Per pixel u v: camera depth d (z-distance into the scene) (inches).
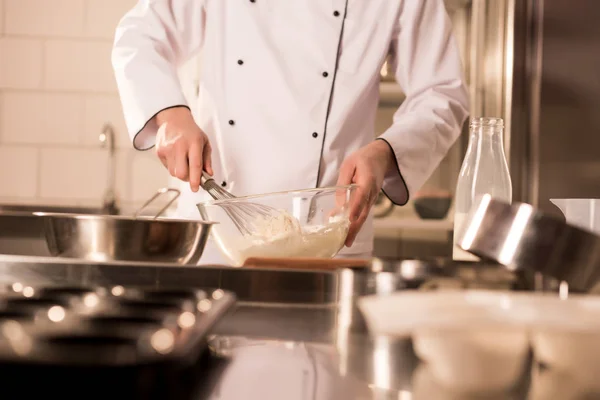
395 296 13.7
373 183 46.5
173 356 10.2
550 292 24.0
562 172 84.1
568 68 84.0
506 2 85.7
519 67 84.4
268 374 13.7
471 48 91.4
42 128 100.7
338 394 12.3
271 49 58.4
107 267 24.2
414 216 97.8
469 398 12.3
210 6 60.2
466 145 93.0
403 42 60.2
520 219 22.3
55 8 100.2
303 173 57.4
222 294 16.5
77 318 12.7
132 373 9.8
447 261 29.3
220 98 59.1
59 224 32.9
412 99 59.6
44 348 10.4
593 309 13.1
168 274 24.2
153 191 100.3
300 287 23.9
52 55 100.4
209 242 50.6
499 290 24.4
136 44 58.6
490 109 88.7
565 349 12.6
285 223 35.6
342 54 59.2
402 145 51.4
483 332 12.4
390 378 13.5
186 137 47.6
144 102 53.5
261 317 20.9
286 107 57.8
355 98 58.4
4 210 93.9
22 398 9.9
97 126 100.6
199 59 92.8
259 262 31.5
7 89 100.4
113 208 98.8
